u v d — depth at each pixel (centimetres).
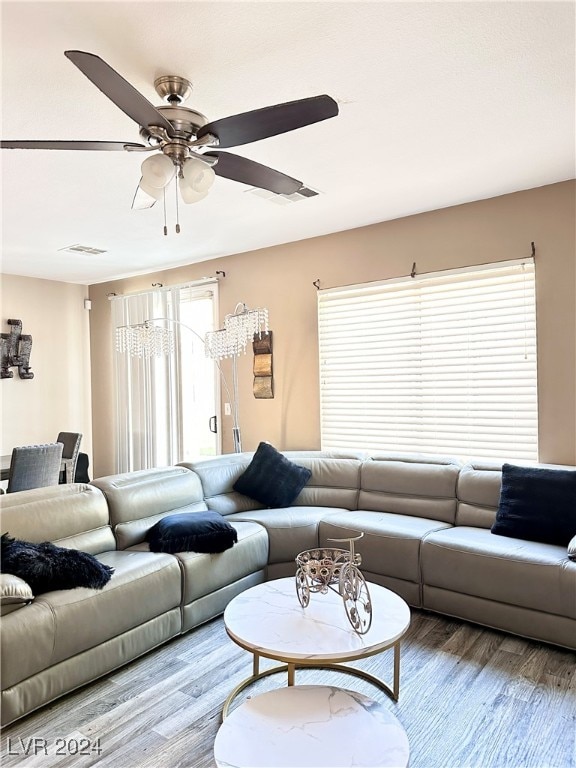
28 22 172
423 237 401
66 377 630
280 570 355
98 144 191
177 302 557
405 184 341
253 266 503
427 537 315
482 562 287
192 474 384
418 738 205
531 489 312
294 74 211
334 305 454
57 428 618
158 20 175
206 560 305
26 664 217
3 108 227
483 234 374
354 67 208
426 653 269
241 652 277
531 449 361
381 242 422
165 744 206
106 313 638
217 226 420
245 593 247
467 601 295
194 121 207
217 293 530
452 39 192
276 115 174
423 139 276
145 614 268
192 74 208
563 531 292
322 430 464
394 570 323
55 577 243
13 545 256
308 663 190
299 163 304
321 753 150
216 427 533
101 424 646
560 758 194
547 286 349
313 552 249
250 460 435
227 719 164
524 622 275
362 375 439
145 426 588
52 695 227
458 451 391
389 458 402
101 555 297
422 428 408
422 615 313
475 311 381
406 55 201
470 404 385
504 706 224
